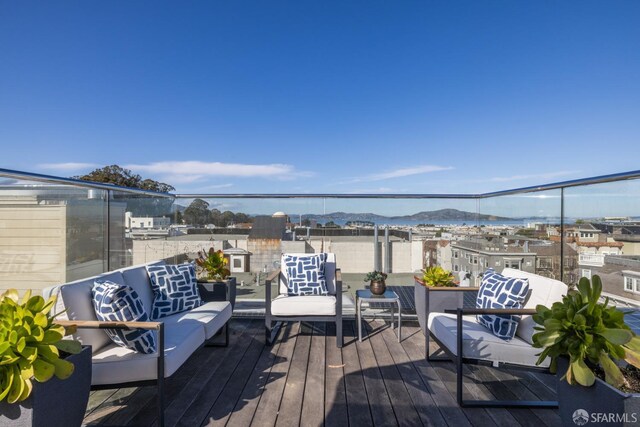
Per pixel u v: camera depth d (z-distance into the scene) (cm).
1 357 131
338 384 239
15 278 314
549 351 155
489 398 223
